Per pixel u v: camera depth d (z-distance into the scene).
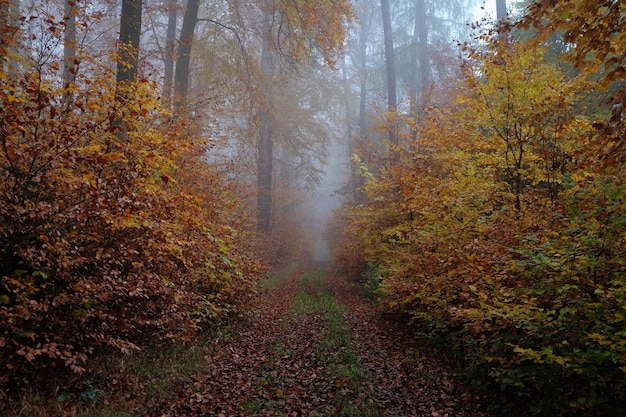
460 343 6.93
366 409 5.14
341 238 22.30
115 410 4.66
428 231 8.30
